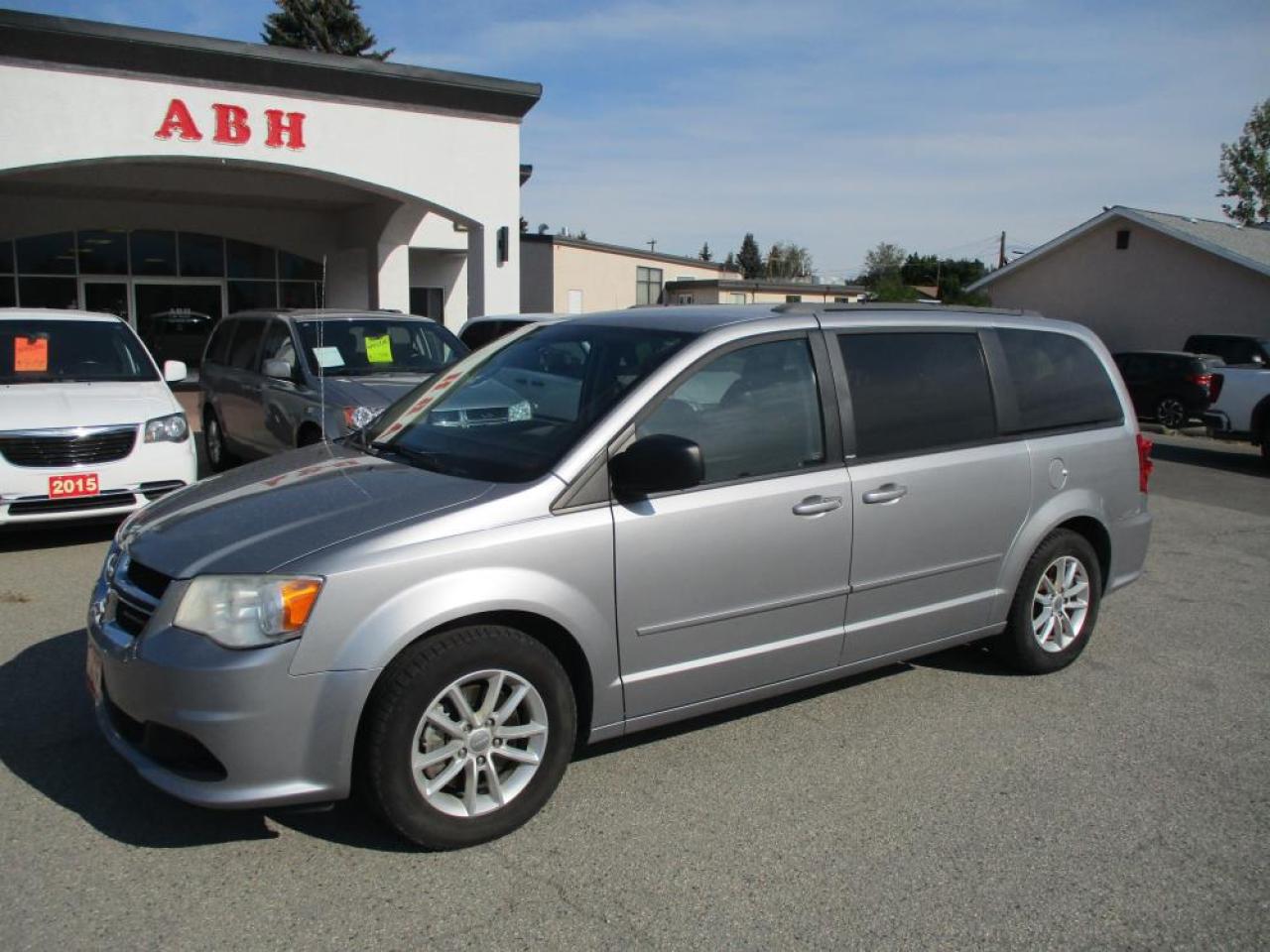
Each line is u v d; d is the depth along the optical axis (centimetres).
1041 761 416
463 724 330
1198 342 2156
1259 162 3894
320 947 283
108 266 1983
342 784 314
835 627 419
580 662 357
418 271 2200
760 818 362
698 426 379
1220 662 545
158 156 1247
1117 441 524
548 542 338
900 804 375
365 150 1398
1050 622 508
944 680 504
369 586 311
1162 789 394
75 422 684
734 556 380
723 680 390
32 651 503
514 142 1505
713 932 295
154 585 328
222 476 418
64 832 337
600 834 347
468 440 394
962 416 460
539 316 1305
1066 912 310
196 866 320
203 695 300
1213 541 878
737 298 3619
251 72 1288
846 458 416
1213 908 315
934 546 445
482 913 300
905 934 297
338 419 605
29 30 1134
